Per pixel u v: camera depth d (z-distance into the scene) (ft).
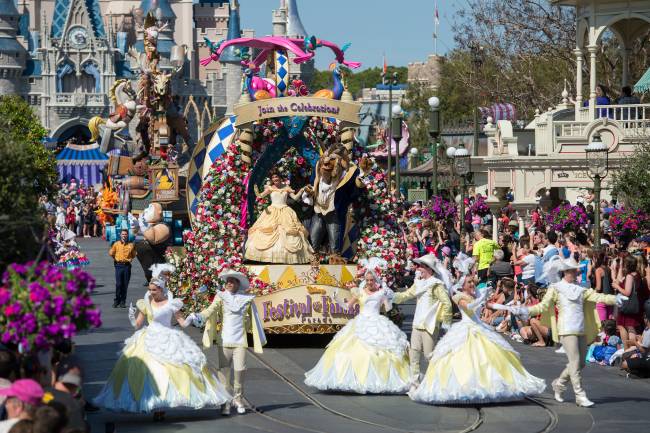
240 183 91.71
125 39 611.88
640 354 76.02
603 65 208.74
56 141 548.72
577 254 95.40
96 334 93.25
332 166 89.86
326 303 86.84
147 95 171.12
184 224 148.87
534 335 91.30
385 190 94.38
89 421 60.39
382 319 68.74
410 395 65.98
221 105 602.03
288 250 88.02
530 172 144.66
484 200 161.17
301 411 62.80
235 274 63.52
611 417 62.49
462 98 318.24
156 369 58.75
